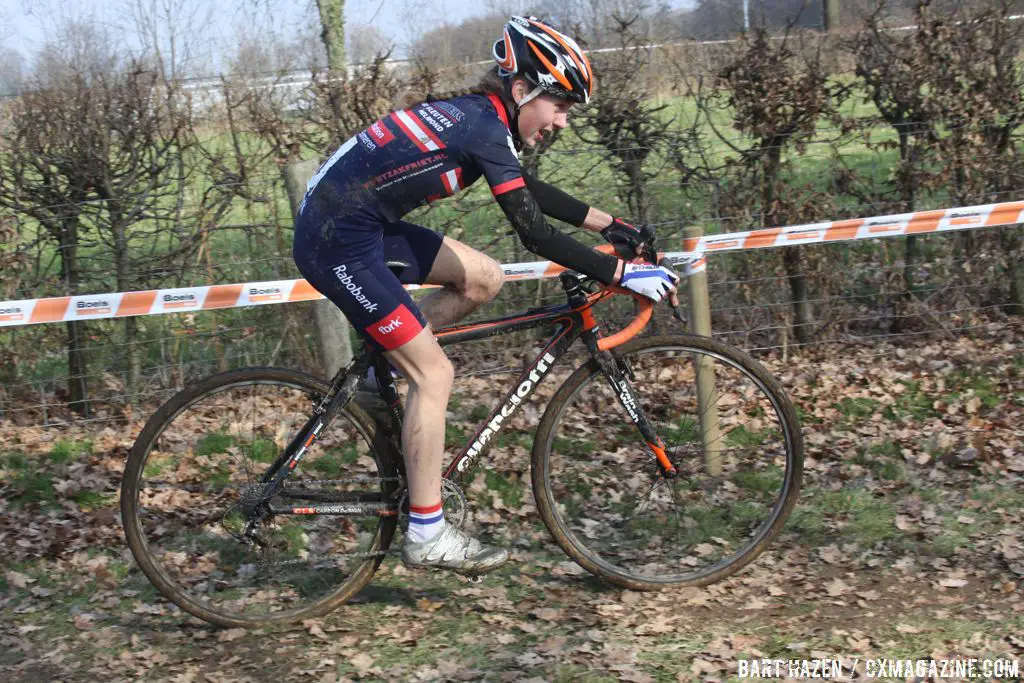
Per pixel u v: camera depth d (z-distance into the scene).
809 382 4.89
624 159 5.18
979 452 3.93
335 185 2.61
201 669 2.69
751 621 2.84
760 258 5.27
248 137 5.03
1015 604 2.85
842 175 5.27
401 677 2.61
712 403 3.22
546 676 2.57
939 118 5.23
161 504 3.09
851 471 3.87
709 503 3.22
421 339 2.72
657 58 5.20
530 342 4.79
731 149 5.21
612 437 3.26
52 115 4.72
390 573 3.23
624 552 3.15
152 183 4.89
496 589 3.08
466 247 2.98
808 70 5.06
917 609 2.86
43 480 4.02
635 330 3.01
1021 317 5.50
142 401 4.98
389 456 2.91
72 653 2.78
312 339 5.04
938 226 4.75
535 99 2.67
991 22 5.15
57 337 4.91
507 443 4.19
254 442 3.12
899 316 5.34
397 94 5.05
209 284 4.96
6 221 4.70
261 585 3.03
